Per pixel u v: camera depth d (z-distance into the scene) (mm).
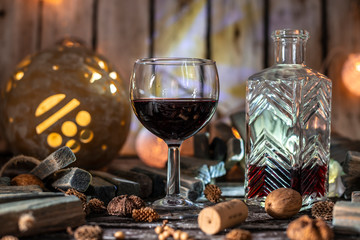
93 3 1314
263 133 790
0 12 1306
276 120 783
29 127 937
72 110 932
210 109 757
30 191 753
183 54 1324
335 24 1332
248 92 808
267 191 791
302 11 1329
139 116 762
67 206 669
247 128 810
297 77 773
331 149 964
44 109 934
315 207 738
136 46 1321
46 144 939
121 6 1318
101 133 953
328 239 622
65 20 1314
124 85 1011
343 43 1333
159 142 1080
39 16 1312
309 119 785
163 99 741
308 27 1332
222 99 1322
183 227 691
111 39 1319
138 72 760
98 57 1003
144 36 1321
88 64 966
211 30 1322
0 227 622
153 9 1319
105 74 970
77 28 1316
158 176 872
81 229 642
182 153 1049
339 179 868
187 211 752
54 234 660
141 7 1319
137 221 720
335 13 1331
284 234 667
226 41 1322
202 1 1319
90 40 1318
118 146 995
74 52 981
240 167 969
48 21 1312
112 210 747
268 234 667
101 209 760
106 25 1318
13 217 629
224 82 1323
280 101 780
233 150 928
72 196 687
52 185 796
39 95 935
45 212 650
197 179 847
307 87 780
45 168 815
